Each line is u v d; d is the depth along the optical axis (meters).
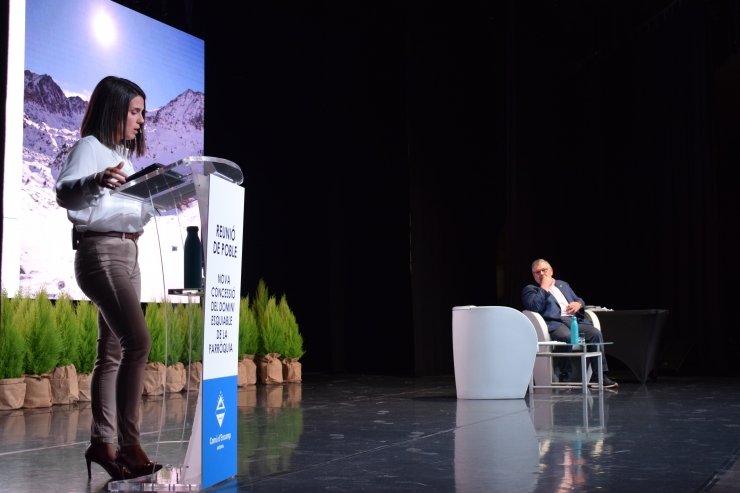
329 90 9.00
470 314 5.40
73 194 2.31
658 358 7.94
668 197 8.45
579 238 8.91
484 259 9.23
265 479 2.38
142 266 6.75
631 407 4.55
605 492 2.15
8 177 5.90
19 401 4.98
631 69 8.74
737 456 2.75
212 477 2.21
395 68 8.73
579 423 3.79
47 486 2.36
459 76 9.02
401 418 4.13
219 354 2.25
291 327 7.42
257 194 8.95
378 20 8.80
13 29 6.00
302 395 5.81
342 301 8.96
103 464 2.37
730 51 8.20
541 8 8.71
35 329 5.17
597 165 8.90
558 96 8.95
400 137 8.71
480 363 5.34
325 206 8.99
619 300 8.80
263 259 8.96
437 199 8.69
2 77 2.63
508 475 2.42
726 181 9.32
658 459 2.69
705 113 8.17
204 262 2.15
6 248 5.86
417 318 8.36
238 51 8.73
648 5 8.42
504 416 4.16
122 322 2.36
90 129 2.51
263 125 8.95
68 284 6.30
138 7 7.36
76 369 5.59
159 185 2.24
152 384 5.88
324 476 2.43
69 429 3.93
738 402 4.85
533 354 5.31
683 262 8.34
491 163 9.37
